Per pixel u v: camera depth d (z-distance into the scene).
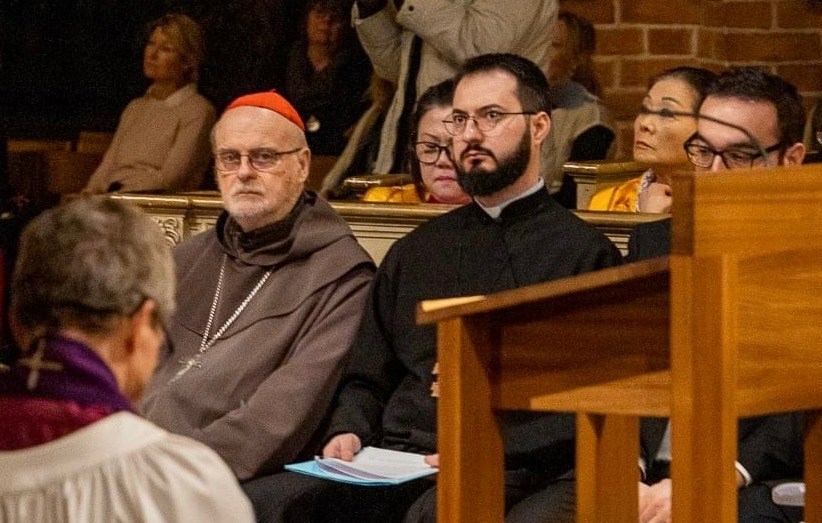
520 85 10.04
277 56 20.08
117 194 12.69
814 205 5.90
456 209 10.48
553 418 9.47
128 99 21.52
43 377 5.54
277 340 10.53
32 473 5.44
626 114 18.77
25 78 21.58
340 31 18.55
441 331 6.39
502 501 6.48
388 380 10.43
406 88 15.73
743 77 9.51
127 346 5.71
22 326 5.69
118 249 5.62
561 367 6.25
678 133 12.18
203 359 10.63
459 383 6.32
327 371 10.36
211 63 20.22
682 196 5.64
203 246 11.12
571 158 16.03
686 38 18.56
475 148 10.04
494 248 10.16
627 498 6.93
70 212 5.69
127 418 5.57
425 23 15.02
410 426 10.07
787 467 9.03
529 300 6.03
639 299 6.05
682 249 5.66
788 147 9.52
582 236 10.05
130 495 5.41
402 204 11.47
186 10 20.52
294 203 10.84
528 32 15.10
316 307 10.59
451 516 6.38
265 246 10.81
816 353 5.94
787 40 18.47
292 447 10.21
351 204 11.62
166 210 12.34
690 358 5.69
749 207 5.73
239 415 10.16
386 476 9.16
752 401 5.74
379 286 10.48
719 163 9.41
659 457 9.17
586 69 16.62
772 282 5.78
